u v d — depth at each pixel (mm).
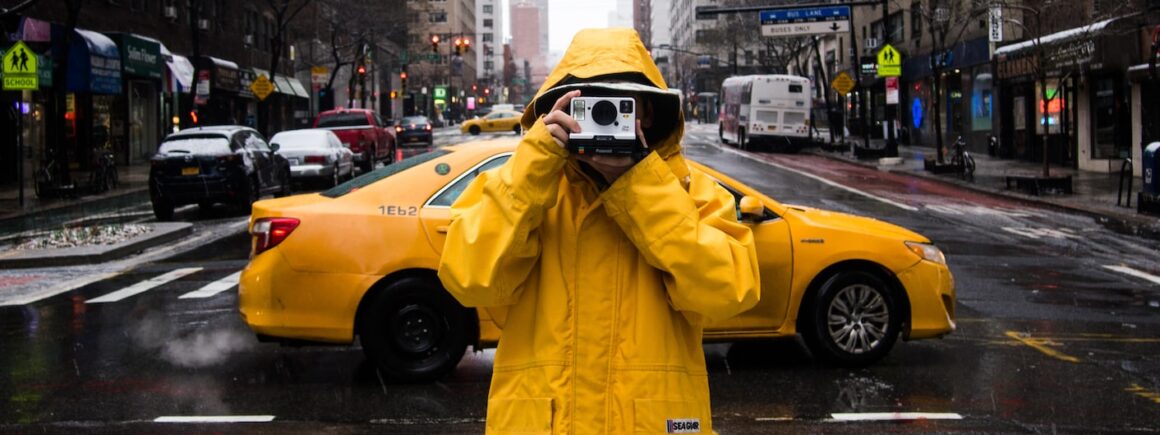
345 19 50688
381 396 6098
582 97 2434
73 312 9094
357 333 6387
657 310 2578
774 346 7555
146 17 34344
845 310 6797
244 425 5508
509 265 2578
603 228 2607
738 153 41406
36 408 5852
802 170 30344
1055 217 17375
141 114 35594
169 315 8891
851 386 6320
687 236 2424
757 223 6637
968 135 37906
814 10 36750
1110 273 11289
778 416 5641
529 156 2445
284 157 21766
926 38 42250
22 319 8758
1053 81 29656
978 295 9828
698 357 2717
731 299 2447
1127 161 18250
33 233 15688
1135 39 23125
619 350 2568
